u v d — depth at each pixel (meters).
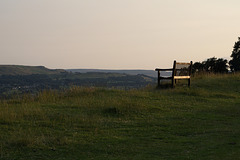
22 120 10.59
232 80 21.30
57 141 8.35
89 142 8.41
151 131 9.72
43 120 10.72
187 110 13.24
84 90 17.17
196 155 6.96
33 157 7.17
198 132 9.45
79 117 11.28
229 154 6.73
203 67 31.03
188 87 18.78
